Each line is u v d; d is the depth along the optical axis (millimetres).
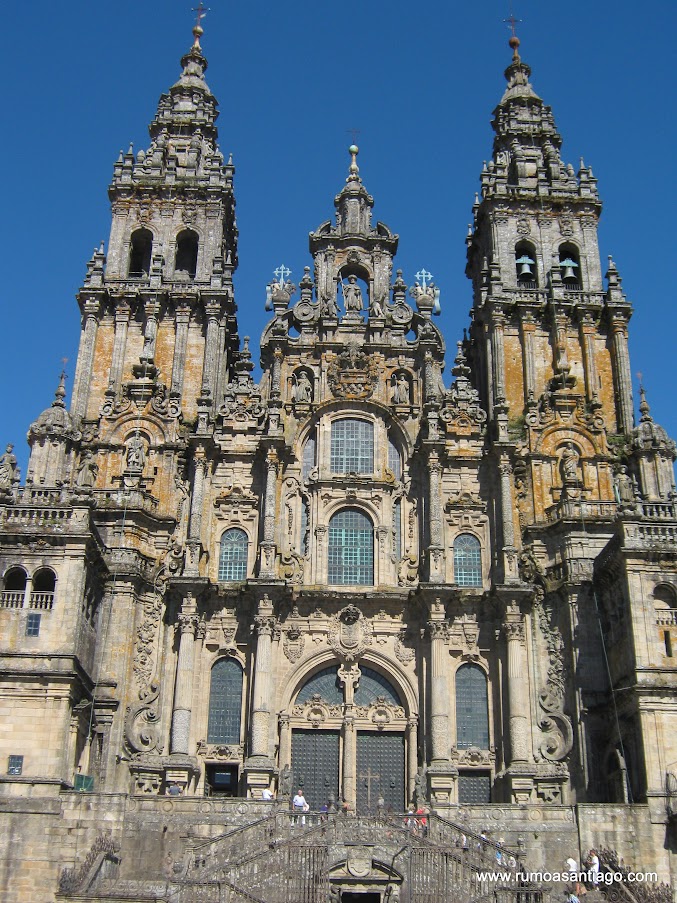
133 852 44219
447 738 52906
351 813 45906
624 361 62906
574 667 53625
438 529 57312
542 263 66875
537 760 52688
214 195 68000
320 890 38125
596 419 60750
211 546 57906
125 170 68375
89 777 49469
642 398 61562
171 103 74438
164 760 51656
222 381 63344
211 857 40906
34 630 48062
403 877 38844
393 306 64438
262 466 59531
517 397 62375
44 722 46406
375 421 61438
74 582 49000
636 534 51125
